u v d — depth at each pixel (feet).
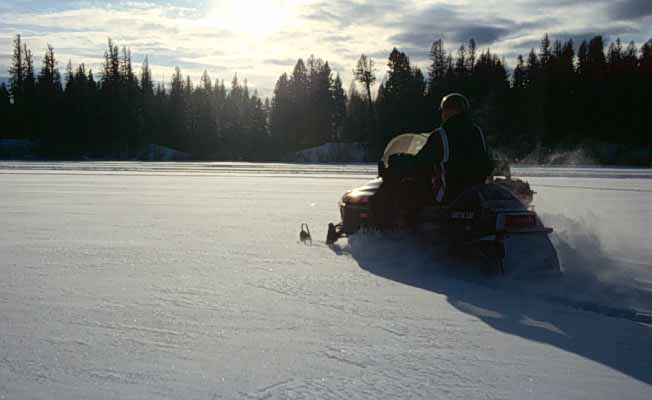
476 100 249.34
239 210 38.60
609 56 268.41
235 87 344.69
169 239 26.18
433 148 20.30
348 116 290.97
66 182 69.21
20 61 294.66
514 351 11.87
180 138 293.43
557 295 16.37
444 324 13.65
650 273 18.94
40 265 20.22
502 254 17.67
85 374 10.57
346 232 24.11
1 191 54.75
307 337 12.66
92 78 292.61
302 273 19.10
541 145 229.86
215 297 15.93
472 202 18.92
